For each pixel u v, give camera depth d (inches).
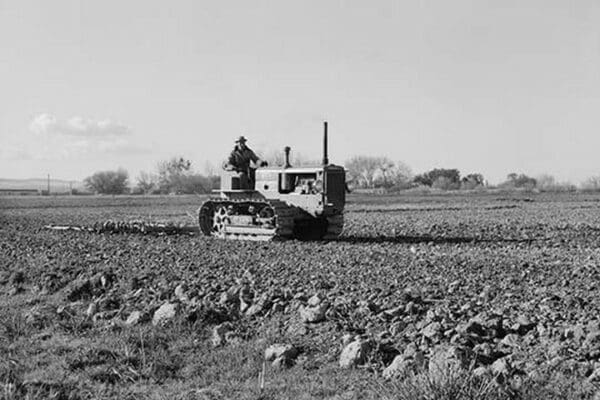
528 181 4082.2
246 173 853.8
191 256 621.0
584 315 342.0
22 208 1894.7
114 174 3858.3
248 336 333.7
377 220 1259.8
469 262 575.8
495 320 320.8
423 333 305.7
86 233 927.7
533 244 775.7
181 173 3750.0
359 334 315.6
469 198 2573.8
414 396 237.9
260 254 639.1
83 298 436.8
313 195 800.9
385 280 466.6
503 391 235.1
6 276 501.7
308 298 386.0
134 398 263.1
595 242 802.2
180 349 319.6
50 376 287.6
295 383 270.1
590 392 238.4
